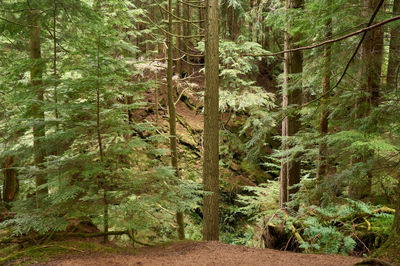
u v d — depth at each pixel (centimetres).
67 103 414
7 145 557
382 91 484
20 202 448
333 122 681
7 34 587
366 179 439
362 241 476
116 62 433
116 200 416
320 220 566
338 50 480
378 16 431
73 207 403
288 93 782
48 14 509
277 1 890
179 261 354
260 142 1095
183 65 1738
